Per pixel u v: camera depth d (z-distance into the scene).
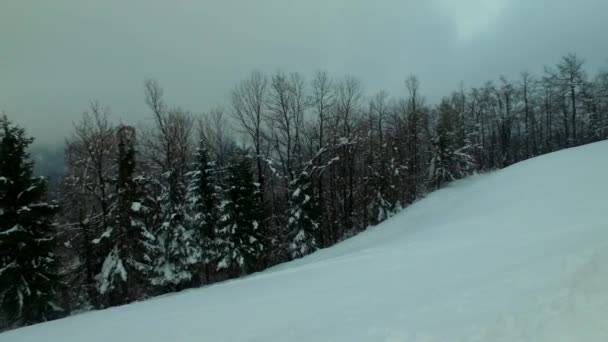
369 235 25.92
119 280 22.27
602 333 3.86
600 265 5.70
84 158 29.83
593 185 19.06
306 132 39.78
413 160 42.28
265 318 8.20
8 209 19.41
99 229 28.14
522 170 27.67
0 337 11.66
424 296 7.13
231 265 25.80
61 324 12.12
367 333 5.71
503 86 59.50
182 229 24.83
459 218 21.69
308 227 28.77
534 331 4.31
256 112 37.91
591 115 54.03
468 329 4.90
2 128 19.73
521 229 15.20
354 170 40.91
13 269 18.73
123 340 8.41
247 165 28.28
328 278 11.80
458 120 47.41
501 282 6.66
